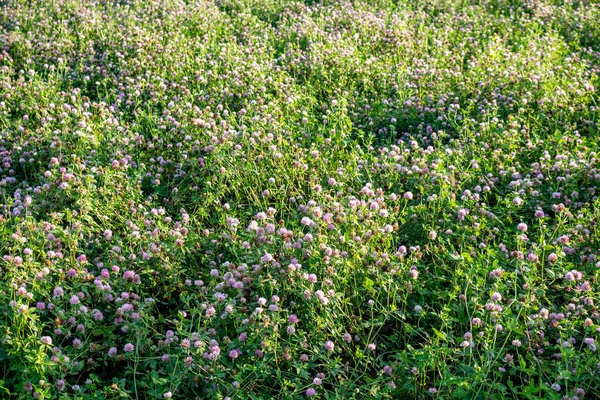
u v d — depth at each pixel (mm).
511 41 5184
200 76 3971
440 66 4375
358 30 5258
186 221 2678
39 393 1889
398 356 2105
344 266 2334
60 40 4766
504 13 6008
